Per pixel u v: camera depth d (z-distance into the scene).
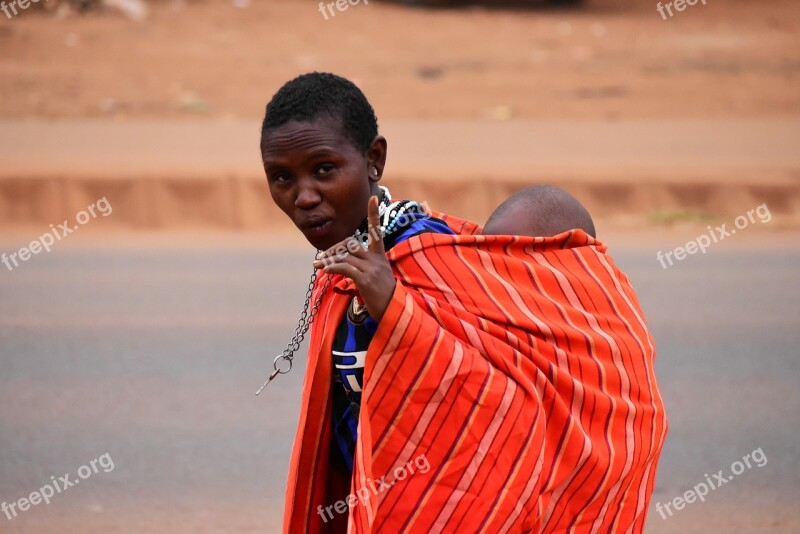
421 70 65.75
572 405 8.38
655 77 64.75
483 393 8.02
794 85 63.09
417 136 49.03
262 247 34.91
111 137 48.25
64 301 27.48
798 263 31.92
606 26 81.50
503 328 8.27
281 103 8.04
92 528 14.91
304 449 8.71
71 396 20.34
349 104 8.06
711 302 27.19
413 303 7.96
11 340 24.05
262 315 25.88
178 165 41.81
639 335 8.80
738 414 19.31
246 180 40.31
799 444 17.95
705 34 79.81
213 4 79.31
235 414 19.55
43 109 54.72
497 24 80.12
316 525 8.95
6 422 19.02
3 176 39.88
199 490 16.30
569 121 53.59
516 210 9.14
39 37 69.00
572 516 8.47
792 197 40.44
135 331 24.62
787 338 23.94
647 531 14.92
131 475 16.81
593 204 40.59
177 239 36.66
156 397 20.38
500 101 58.19
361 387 8.55
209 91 59.62
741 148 46.91
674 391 20.59
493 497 8.03
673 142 48.16
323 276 8.98
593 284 8.68
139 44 69.00
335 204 8.07
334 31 75.00
